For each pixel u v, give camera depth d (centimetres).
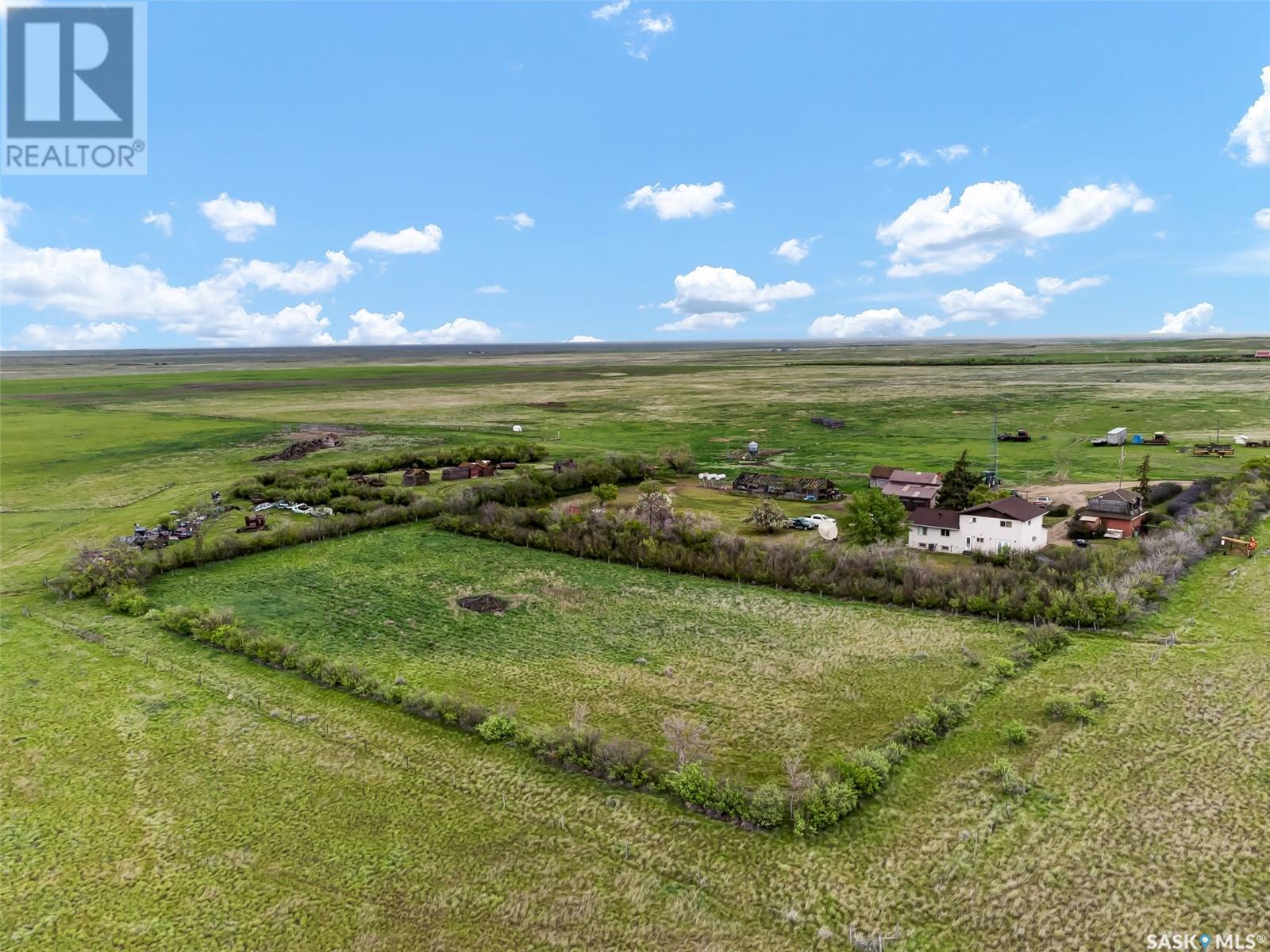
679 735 4041
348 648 5506
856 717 4462
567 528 8062
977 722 4347
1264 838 3291
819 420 17012
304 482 10625
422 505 9100
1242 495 8531
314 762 4084
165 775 3975
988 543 7200
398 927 2975
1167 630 5441
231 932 2964
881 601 6219
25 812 3688
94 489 10738
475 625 5912
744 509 9562
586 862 3306
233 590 6694
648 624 5884
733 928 2930
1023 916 2941
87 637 5684
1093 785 3712
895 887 3116
